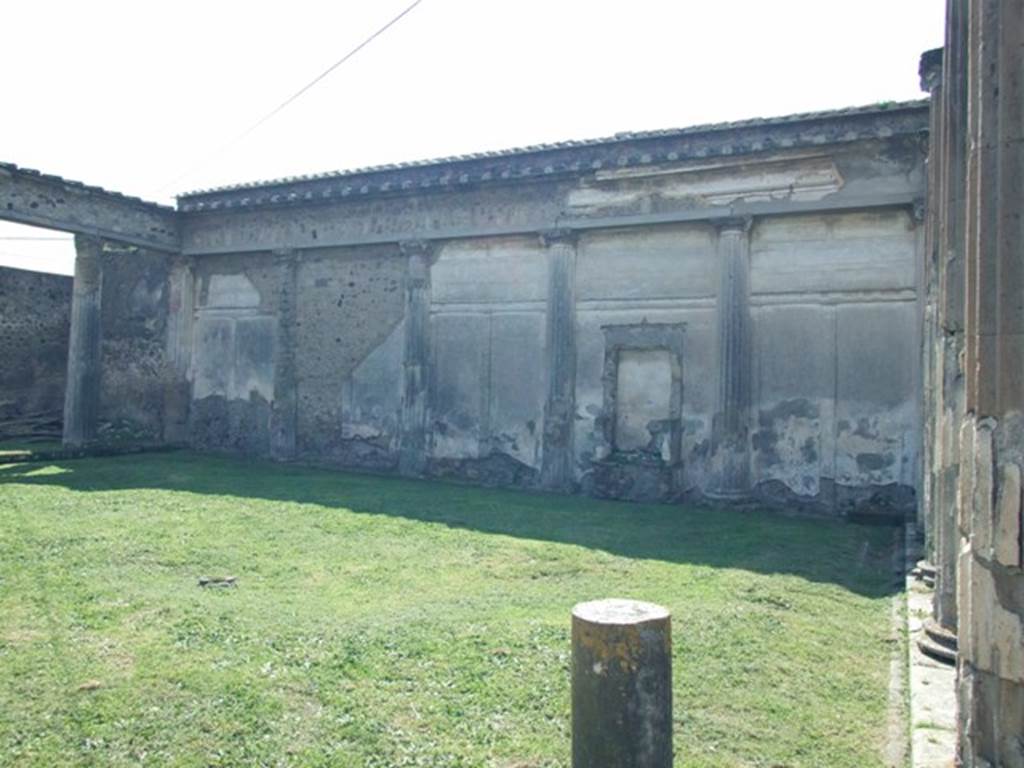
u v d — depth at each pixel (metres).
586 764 3.39
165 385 18.05
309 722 4.28
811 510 11.71
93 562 7.55
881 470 11.37
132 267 18.59
